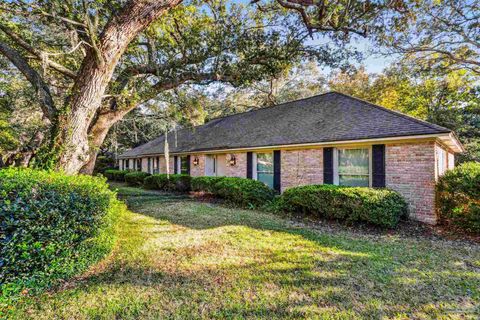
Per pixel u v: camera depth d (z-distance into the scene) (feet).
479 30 43.42
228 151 43.65
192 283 11.42
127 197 40.93
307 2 22.84
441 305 9.71
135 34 20.74
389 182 25.44
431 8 42.63
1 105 37.22
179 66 31.22
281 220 24.09
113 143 78.84
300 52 32.99
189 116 39.60
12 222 9.04
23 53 25.52
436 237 19.08
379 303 9.84
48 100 22.26
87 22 18.88
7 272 9.15
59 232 10.59
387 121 26.78
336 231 20.38
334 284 11.36
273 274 12.34
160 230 20.44
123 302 9.84
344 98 38.11
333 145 29.73
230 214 26.94
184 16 30.32
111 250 15.42
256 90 85.46
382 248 16.26
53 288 10.68
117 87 28.86
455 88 57.41
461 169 21.31
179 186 47.29
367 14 26.43
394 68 58.23
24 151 25.67
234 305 9.70
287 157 34.73
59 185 11.63
